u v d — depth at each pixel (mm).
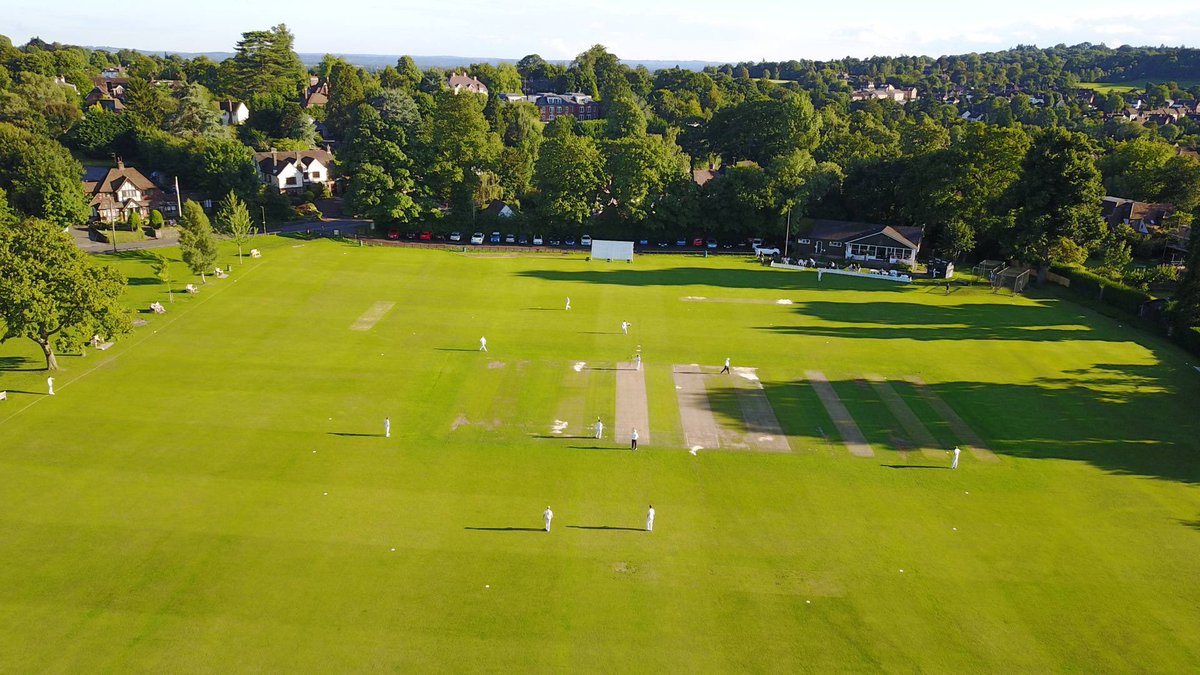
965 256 112188
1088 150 93938
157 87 178000
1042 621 33469
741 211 117062
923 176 113062
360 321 74188
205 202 126125
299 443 49094
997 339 73062
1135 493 44906
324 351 65938
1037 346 71125
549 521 39344
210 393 56438
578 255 108625
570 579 35812
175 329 69812
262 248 102375
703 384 60781
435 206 123188
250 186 124438
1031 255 92125
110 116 149250
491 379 60781
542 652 30891
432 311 78000
